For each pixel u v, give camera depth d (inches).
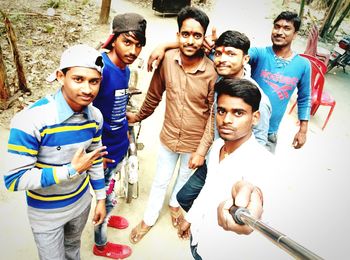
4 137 146.9
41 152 63.6
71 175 62.0
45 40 234.2
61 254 77.9
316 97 192.7
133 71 152.6
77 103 61.1
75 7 306.3
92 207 124.6
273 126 112.2
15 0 293.4
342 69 276.7
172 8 330.6
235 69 78.9
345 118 213.3
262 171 59.6
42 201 68.6
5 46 214.1
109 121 88.8
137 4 360.2
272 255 59.0
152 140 168.2
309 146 182.5
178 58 89.0
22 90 173.8
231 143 64.6
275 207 58.7
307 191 149.9
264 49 107.0
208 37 90.5
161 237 117.6
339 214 139.7
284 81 104.9
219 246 63.8
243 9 376.8
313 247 122.9
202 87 89.8
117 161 97.6
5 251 103.7
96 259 106.0
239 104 58.7
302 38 310.0
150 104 106.7
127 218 123.0
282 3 394.0
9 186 62.3
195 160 88.5
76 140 65.0
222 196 62.1
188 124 96.4
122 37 77.8
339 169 168.6
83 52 58.9
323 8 374.6
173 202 121.0
